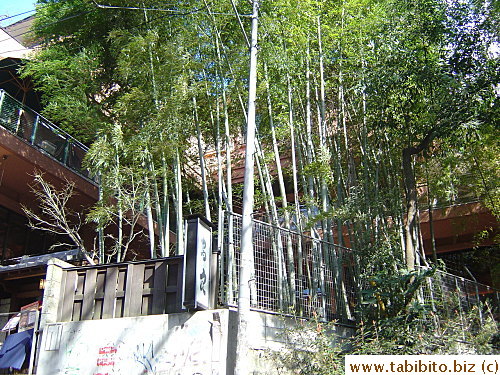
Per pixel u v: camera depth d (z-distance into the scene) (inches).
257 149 442.0
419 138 439.2
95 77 523.2
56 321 354.9
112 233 628.1
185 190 565.6
